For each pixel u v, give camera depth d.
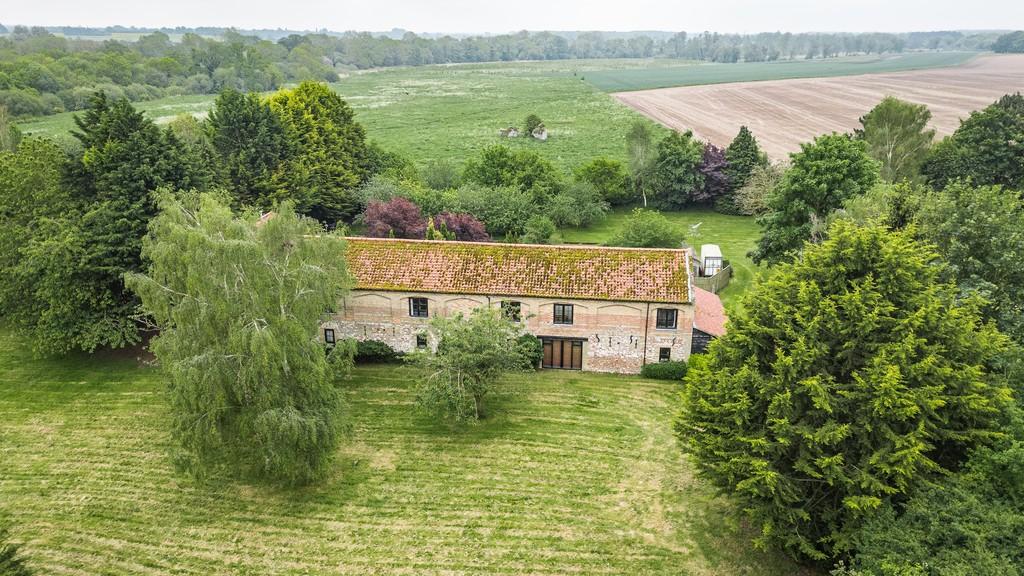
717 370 27.30
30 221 43.00
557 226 77.88
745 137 87.38
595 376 41.19
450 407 36.41
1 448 33.94
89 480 31.34
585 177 87.00
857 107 167.00
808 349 23.83
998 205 34.28
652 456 33.03
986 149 69.31
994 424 22.62
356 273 41.69
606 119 155.88
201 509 29.31
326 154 71.50
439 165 86.00
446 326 35.19
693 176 85.94
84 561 26.33
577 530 27.92
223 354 26.73
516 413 36.94
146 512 29.14
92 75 189.88
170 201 30.62
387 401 38.09
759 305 26.83
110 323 41.12
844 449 23.47
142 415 36.94
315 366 28.31
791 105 174.00
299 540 27.41
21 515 28.97
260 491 30.45
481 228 62.91
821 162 53.69
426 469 31.98
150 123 45.66
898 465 21.55
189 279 25.55
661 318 39.91
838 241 25.58
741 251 69.06
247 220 31.84
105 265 40.84
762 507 23.80
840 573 20.80
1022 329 30.47
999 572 17.31
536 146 126.25
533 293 40.00
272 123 63.78
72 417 36.81
